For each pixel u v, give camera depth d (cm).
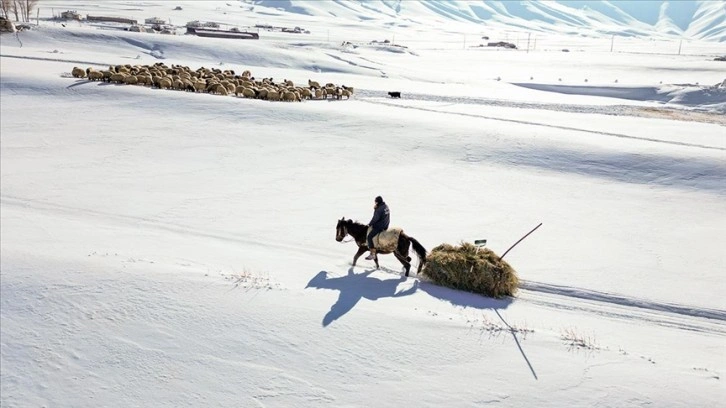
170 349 883
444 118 3047
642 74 8781
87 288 1048
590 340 946
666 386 795
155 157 2277
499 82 7294
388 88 4956
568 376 818
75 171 2066
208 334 915
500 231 1600
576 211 1811
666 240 1565
